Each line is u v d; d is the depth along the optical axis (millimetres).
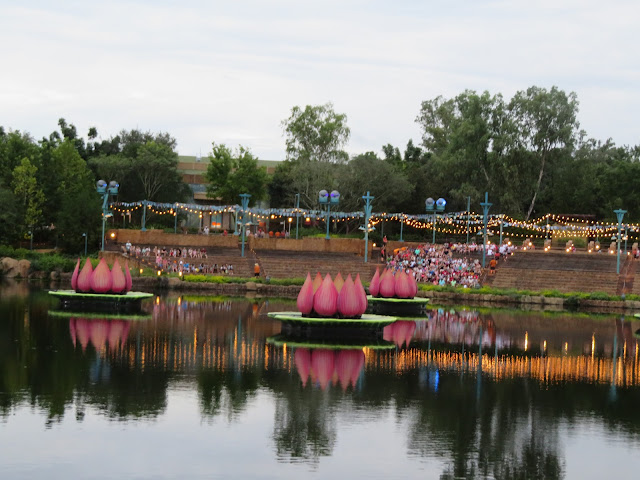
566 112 92000
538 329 45188
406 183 94062
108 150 114000
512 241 89000
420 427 22516
